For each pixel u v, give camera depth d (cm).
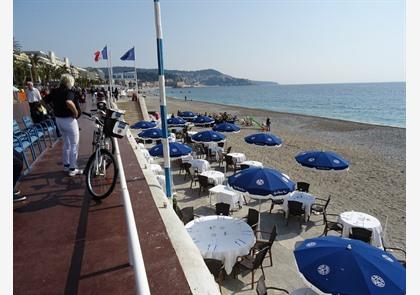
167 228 363
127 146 808
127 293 261
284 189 684
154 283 265
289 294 503
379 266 403
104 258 311
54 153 750
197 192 1132
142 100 2980
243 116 4503
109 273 288
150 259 300
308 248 459
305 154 1005
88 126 1198
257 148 2091
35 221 388
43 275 285
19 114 1207
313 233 838
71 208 426
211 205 1007
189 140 2056
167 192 616
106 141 520
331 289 383
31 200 452
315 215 960
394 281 383
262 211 974
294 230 852
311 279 405
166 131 600
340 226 804
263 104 8275
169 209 418
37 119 852
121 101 3006
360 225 749
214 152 1672
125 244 336
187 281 270
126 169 594
